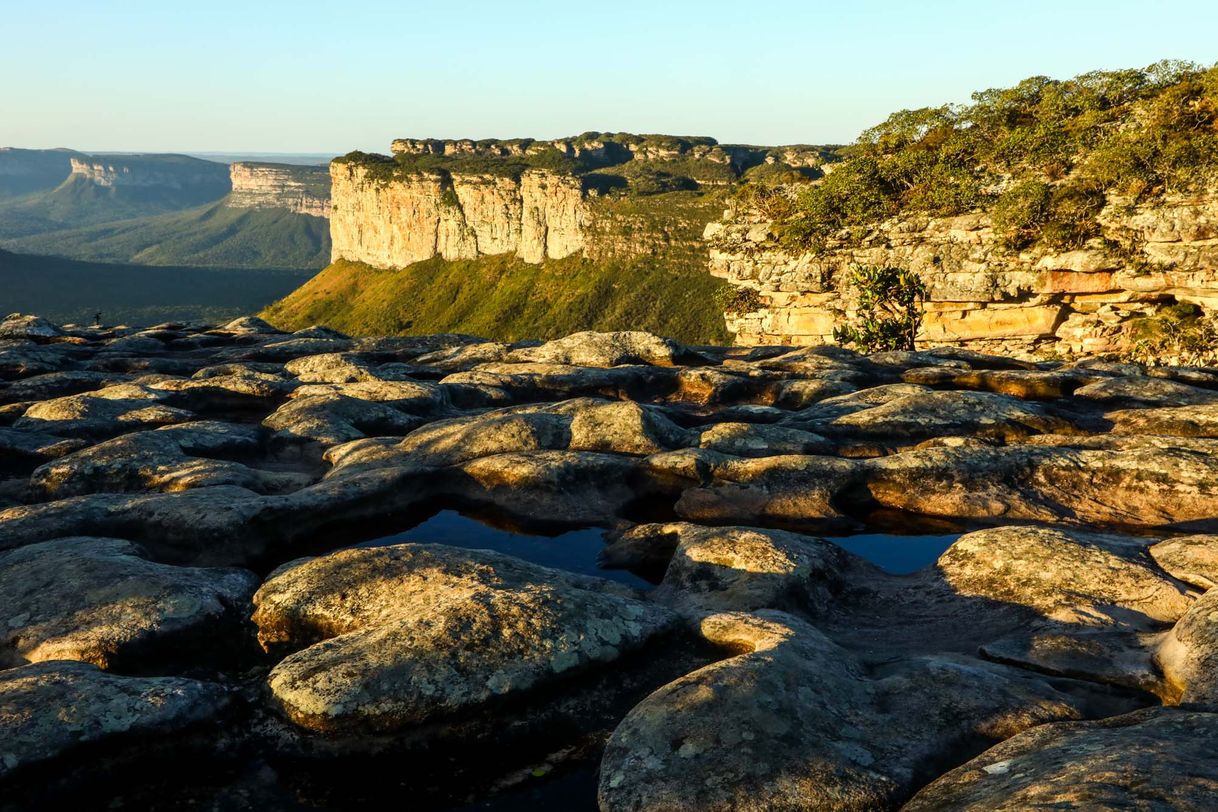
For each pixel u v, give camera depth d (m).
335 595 10.13
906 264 90.62
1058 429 19.03
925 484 16.02
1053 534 11.55
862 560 12.62
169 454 17.22
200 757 7.59
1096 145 86.31
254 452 19.02
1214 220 72.94
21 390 24.17
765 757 6.59
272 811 7.06
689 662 9.13
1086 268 79.25
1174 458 15.44
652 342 29.44
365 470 16.70
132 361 30.08
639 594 11.04
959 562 11.54
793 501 15.68
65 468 16.30
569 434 18.64
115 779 7.20
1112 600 9.95
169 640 9.53
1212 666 7.27
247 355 31.44
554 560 13.91
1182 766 5.07
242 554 13.01
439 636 8.45
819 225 99.88
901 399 20.22
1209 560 10.59
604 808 6.39
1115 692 7.89
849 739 6.95
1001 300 85.75
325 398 21.12
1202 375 25.70
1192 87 81.19
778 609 10.34
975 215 87.88
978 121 103.38
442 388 23.47
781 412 21.38
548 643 8.58
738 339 109.69
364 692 7.84
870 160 102.44
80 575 10.45
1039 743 6.32
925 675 7.97
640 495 16.73
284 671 8.30
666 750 6.75
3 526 12.78
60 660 8.53
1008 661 8.78
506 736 7.96
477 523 15.54
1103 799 4.69
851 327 82.75
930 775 6.60
